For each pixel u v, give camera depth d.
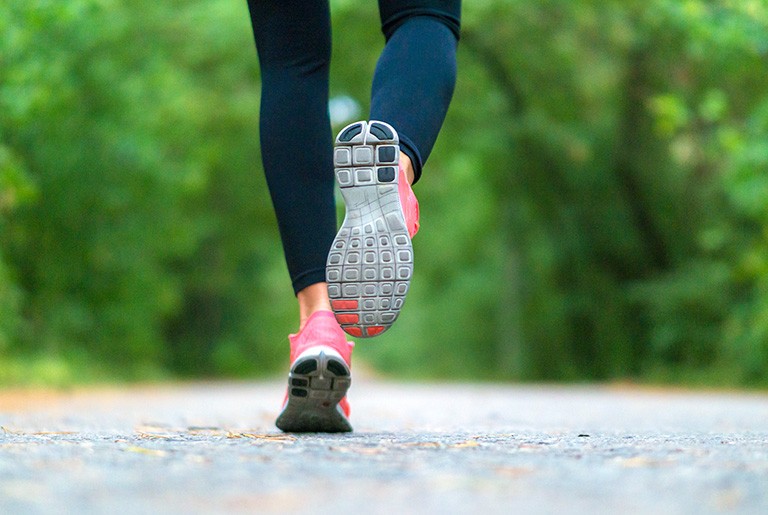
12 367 9.16
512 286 19.16
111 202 12.05
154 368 15.49
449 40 2.41
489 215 21.52
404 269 2.15
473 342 24.00
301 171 2.46
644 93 14.27
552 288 18.19
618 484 1.33
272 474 1.42
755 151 9.09
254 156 20.06
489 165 17.44
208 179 20.00
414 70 2.32
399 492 1.26
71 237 12.34
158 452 1.69
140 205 13.16
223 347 24.03
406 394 9.35
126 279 13.70
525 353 19.03
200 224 21.03
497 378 20.42
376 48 14.84
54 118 10.66
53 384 9.36
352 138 2.12
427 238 24.05
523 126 15.27
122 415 4.49
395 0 2.44
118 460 1.54
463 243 23.38
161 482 1.30
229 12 13.59
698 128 12.80
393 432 2.69
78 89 11.16
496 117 15.88
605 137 15.10
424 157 2.28
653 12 12.45
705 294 13.69
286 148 2.45
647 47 13.51
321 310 2.48
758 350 11.05
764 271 10.41
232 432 2.55
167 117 14.03
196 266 22.86
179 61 15.23
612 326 16.73
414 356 29.34
